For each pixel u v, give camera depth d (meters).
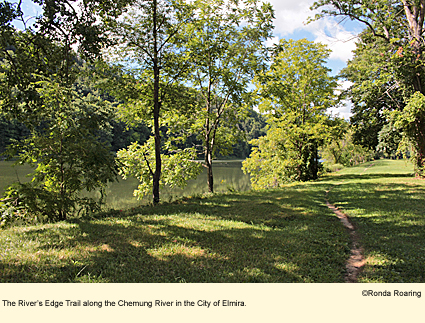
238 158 107.50
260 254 5.53
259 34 16.05
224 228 7.43
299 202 11.70
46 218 9.25
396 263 5.11
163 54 13.05
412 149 19.88
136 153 18.80
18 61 9.77
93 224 7.84
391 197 12.02
